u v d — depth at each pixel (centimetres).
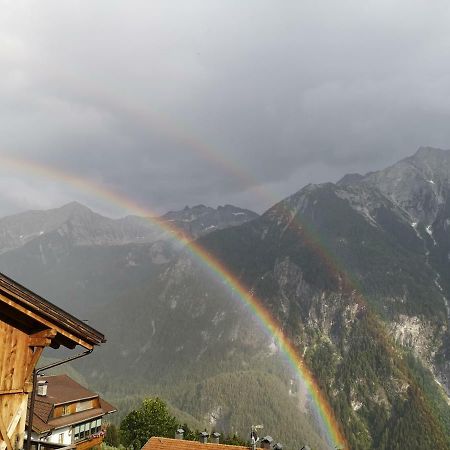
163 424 8681
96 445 6650
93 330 1527
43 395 5866
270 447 4647
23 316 1393
